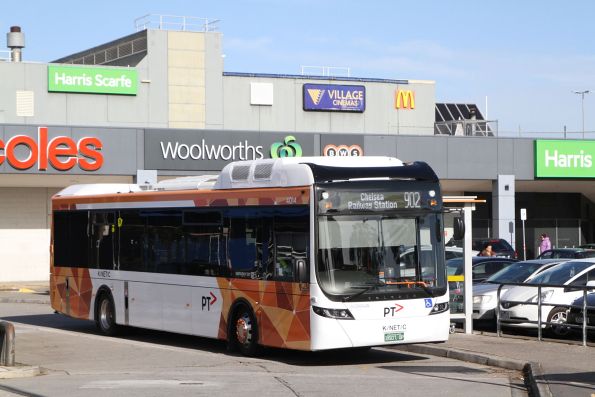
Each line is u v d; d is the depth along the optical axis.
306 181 16.91
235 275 18.69
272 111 62.28
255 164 18.38
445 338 17.34
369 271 16.80
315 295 16.50
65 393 13.52
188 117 60.41
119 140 43.41
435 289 17.25
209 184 19.81
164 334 23.53
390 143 47.47
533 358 17.02
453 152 48.53
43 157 42.16
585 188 54.97
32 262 49.81
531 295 21.69
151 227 21.39
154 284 21.22
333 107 63.12
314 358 18.38
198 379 15.00
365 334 16.62
